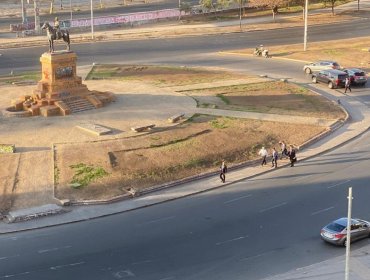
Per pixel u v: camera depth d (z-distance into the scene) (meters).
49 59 60.78
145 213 42.31
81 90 62.84
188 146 52.72
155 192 45.91
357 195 44.50
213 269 34.03
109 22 121.62
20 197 44.12
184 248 36.72
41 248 36.88
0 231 39.38
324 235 36.91
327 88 75.06
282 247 36.84
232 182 47.78
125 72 82.25
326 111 64.31
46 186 45.69
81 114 60.31
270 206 43.06
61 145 52.16
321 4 145.25
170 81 76.12
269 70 84.12
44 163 49.03
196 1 162.75
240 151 53.09
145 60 91.31
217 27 118.75
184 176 48.31
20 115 59.69
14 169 48.03
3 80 77.88
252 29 116.81
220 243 37.44
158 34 112.75
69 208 42.94
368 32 111.44
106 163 49.06
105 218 41.59
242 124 58.50
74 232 39.28
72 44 104.62
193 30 115.94
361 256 35.53
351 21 123.56
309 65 81.44
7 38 109.25
